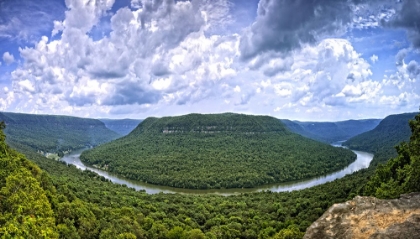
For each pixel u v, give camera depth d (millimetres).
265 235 91250
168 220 104062
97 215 87125
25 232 46969
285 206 126875
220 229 99562
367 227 23391
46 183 86625
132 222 88688
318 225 24828
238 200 148250
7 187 61375
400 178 71875
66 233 62469
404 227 22672
